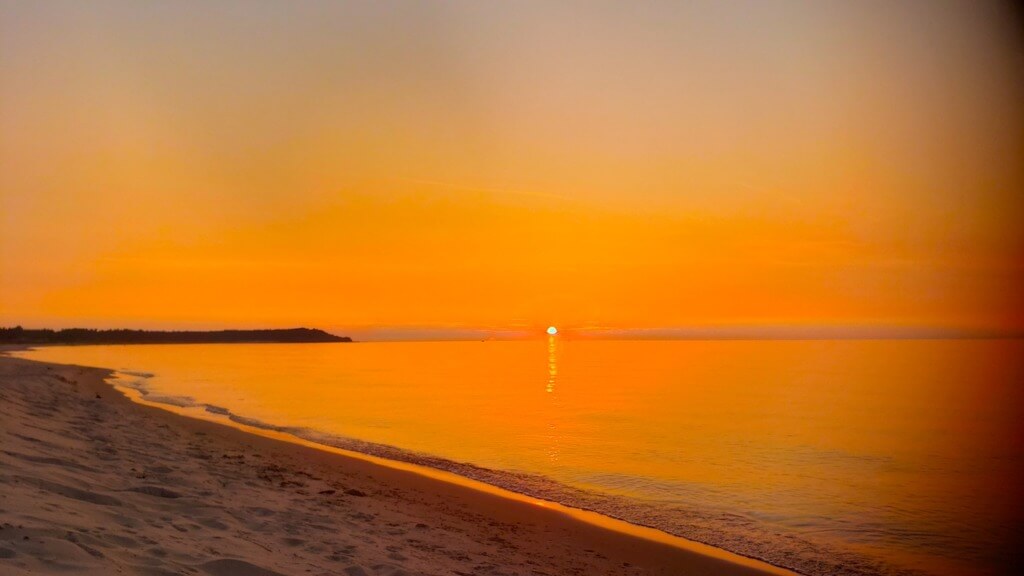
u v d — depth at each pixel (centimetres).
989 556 896
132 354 7712
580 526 964
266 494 901
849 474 1465
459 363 7400
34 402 1541
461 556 734
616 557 825
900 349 11138
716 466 1507
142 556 510
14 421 1118
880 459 1681
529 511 1029
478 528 894
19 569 423
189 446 1263
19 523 518
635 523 1005
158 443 1231
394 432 1889
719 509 1115
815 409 2784
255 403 2555
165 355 7875
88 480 760
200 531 636
